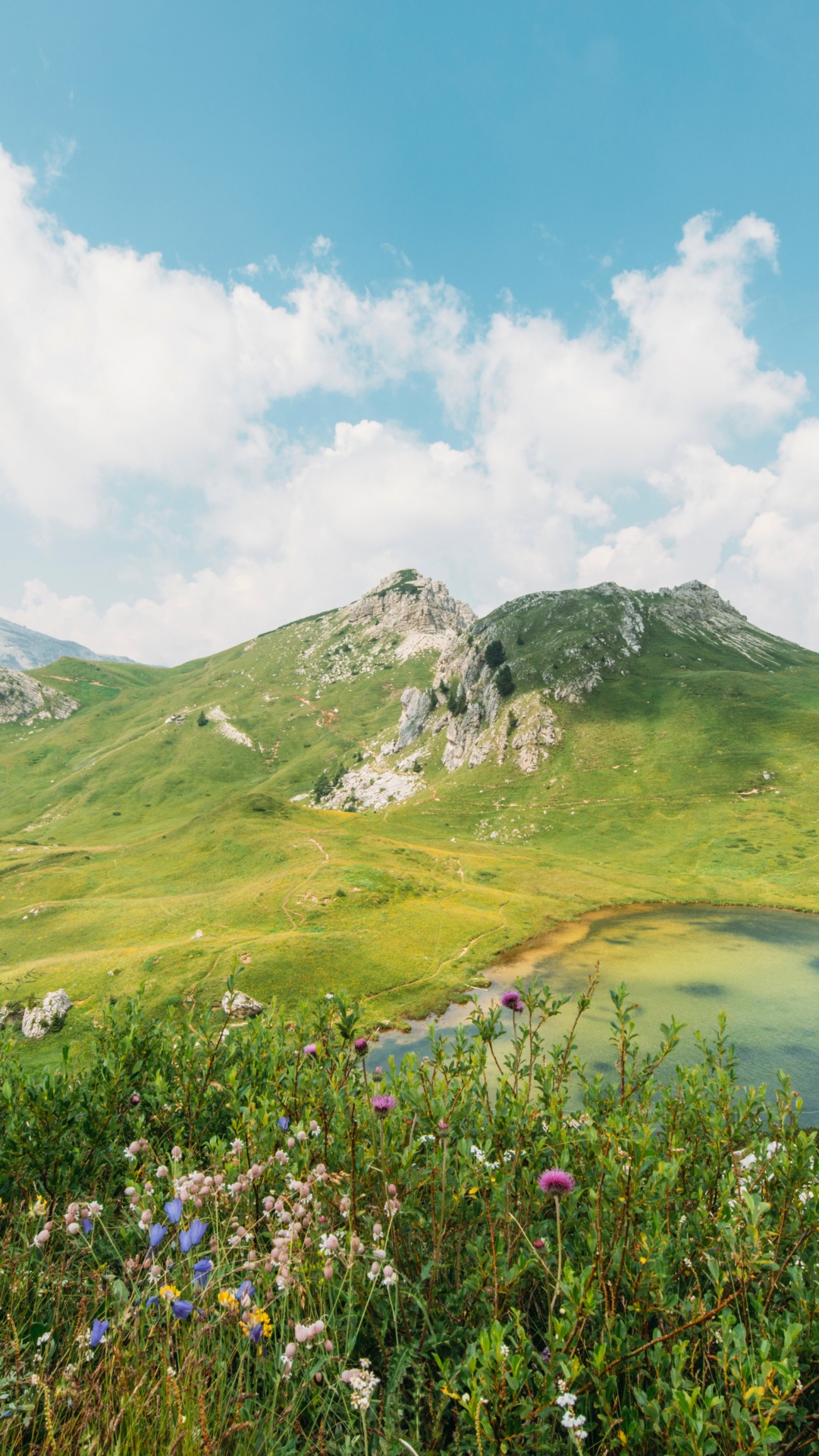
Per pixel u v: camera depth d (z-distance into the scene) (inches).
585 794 5206.7
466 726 7229.3
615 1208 146.6
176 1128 224.8
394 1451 99.6
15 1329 114.1
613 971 2114.9
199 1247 135.6
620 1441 95.5
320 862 3398.1
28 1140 199.9
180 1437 90.6
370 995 1877.5
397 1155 164.7
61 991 1710.1
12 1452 95.6
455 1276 147.5
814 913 2942.9
